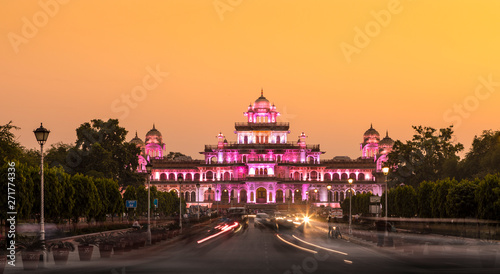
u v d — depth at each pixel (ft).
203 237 209.26
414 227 232.53
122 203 254.27
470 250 137.08
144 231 164.66
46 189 177.27
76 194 207.72
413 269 97.30
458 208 198.18
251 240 188.34
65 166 413.18
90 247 113.70
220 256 125.59
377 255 127.13
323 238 199.82
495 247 143.54
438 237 180.96
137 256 125.70
